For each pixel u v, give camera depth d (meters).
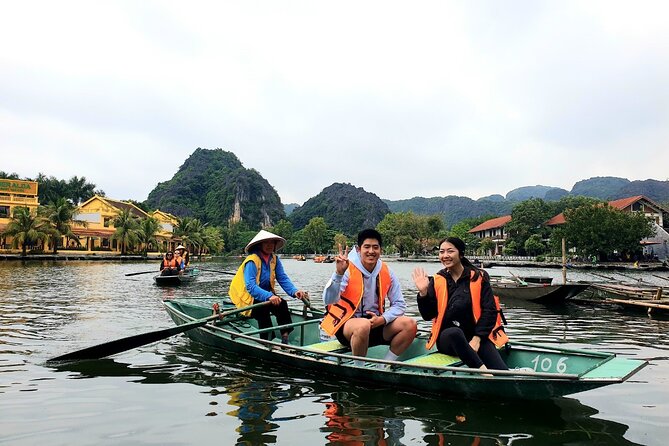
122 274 25.25
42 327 8.90
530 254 64.00
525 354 5.40
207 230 92.12
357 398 4.86
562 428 4.12
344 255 5.55
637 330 9.49
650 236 45.12
